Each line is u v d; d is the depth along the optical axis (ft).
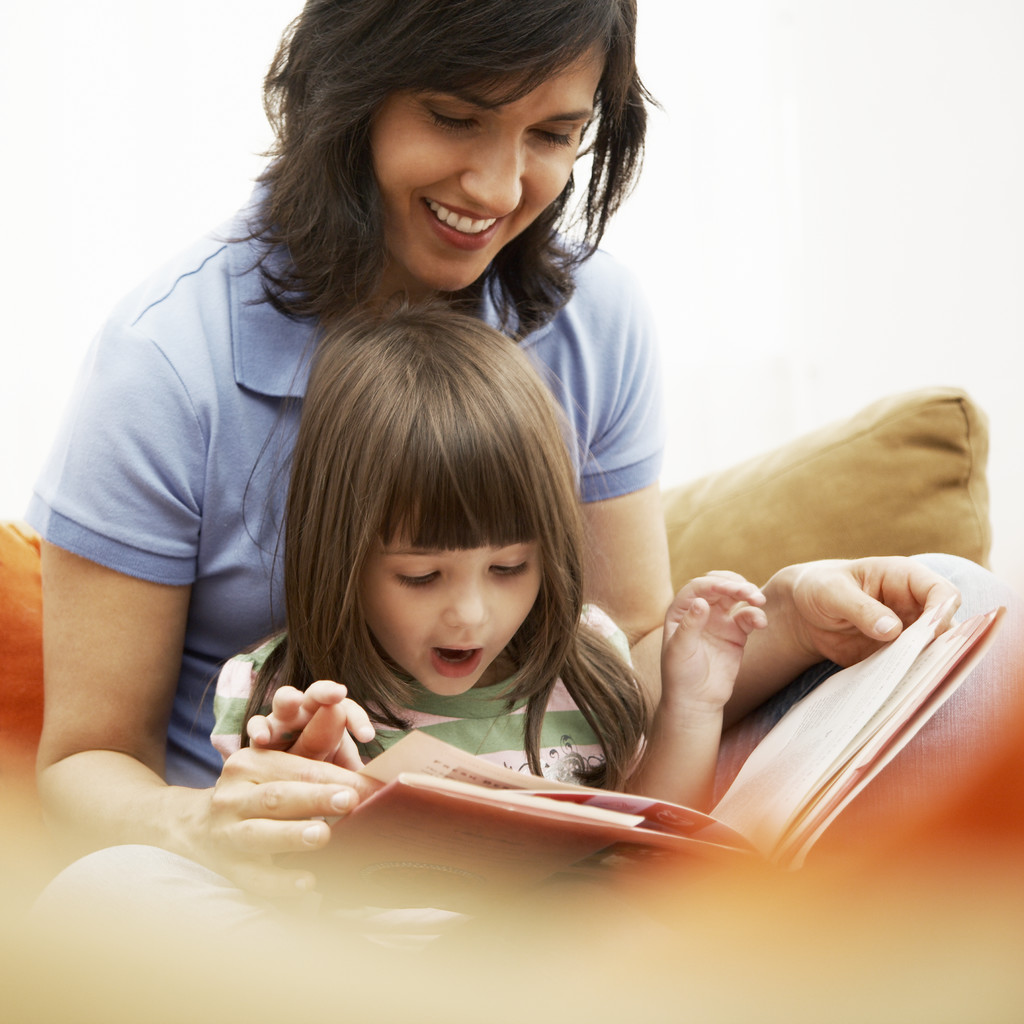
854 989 1.28
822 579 3.14
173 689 3.40
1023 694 1.34
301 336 3.29
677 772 3.29
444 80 2.79
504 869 2.27
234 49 7.31
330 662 3.07
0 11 7.04
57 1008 1.15
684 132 8.39
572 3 2.75
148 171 7.30
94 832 2.93
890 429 4.35
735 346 8.59
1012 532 8.59
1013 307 8.75
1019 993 1.20
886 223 8.71
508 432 2.94
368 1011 1.20
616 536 3.95
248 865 2.42
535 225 3.50
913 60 8.58
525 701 3.37
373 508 2.88
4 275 7.18
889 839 2.06
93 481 3.13
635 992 1.41
